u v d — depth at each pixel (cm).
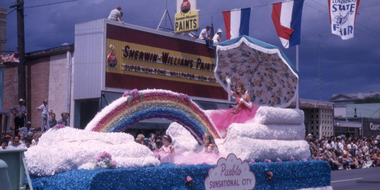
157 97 719
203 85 2111
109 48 1703
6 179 407
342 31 1133
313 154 1692
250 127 776
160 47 1909
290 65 895
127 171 523
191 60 2047
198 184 620
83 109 1797
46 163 530
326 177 894
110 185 499
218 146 793
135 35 1809
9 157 439
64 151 542
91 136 585
